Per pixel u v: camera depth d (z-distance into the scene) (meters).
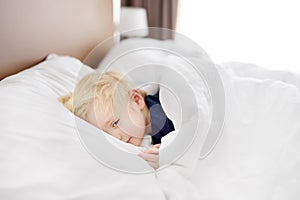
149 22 2.58
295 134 0.76
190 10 2.49
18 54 1.22
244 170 0.75
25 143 0.66
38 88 0.92
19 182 0.58
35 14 1.30
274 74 1.16
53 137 0.69
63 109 0.82
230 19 2.40
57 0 1.44
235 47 2.46
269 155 0.76
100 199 0.58
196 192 0.71
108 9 1.97
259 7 2.29
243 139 0.81
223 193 0.72
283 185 0.68
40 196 0.56
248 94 0.92
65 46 1.56
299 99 0.85
